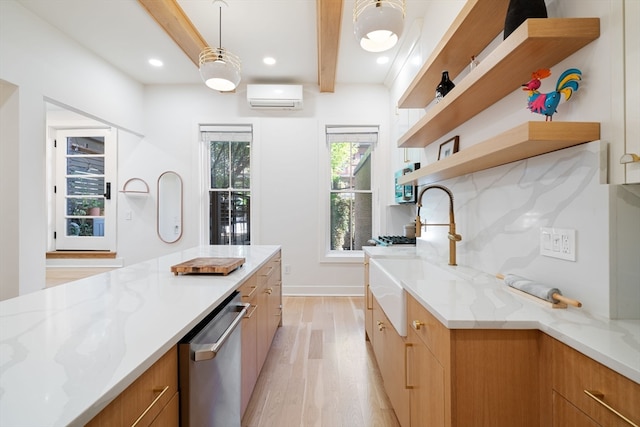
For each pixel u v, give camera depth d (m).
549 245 1.13
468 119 1.81
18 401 0.53
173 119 4.07
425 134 2.16
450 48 1.69
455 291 1.22
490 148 1.16
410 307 1.31
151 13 2.43
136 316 0.98
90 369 0.64
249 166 4.21
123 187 4.07
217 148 4.21
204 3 2.48
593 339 0.74
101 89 3.32
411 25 2.72
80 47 3.03
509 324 0.88
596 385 0.68
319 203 4.09
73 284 1.39
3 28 2.29
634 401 0.60
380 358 1.93
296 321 3.12
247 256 2.23
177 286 1.36
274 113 4.08
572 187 1.03
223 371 1.17
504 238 1.43
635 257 0.89
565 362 0.78
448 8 2.10
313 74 3.81
